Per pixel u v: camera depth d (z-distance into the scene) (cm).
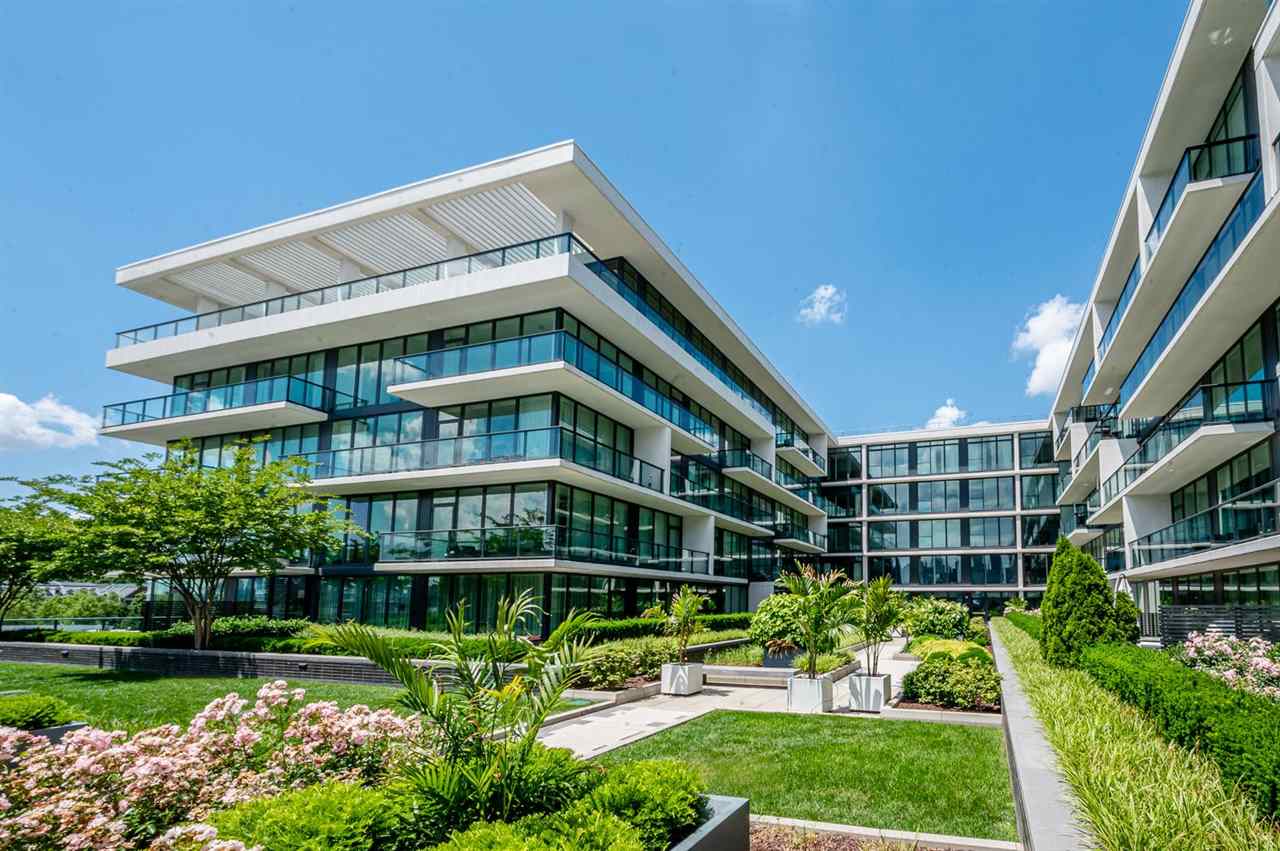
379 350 2605
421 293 2303
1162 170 2345
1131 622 1365
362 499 2545
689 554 3095
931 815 670
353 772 589
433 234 2581
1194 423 2067
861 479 5884
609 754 932
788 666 1814
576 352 2205
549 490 2278
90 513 1970
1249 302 1842
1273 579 1958
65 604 3141
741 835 518
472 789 457
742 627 3125
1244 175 1773
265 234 2583
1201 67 1877
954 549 5534
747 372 4184
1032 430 5500
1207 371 2339
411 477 2292
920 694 1329
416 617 2316
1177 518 2716
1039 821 439
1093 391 3525
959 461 5681
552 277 2106
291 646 1861
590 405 2498
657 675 1677
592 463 2358
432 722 557
